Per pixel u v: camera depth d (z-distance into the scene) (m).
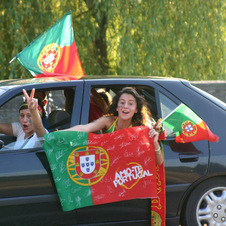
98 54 17.50
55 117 5.71
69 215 5.36
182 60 17.30
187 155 5.62
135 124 5.57
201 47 17.59
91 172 5.30
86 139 5.27
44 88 5.46
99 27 16.66
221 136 5.75
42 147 5.31
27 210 5.21
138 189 5.42
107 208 5.47
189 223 5.74
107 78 5.77
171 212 5.67
